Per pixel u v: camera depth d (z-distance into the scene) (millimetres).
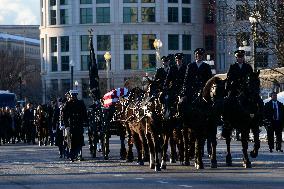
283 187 15883
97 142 28953
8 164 25359
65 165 24094
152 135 20453
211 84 20469
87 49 110312
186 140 21500
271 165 21594
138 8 109000
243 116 20469
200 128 20578
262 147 32219
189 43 109750
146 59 109000
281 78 42312
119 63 108562
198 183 17016
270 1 39312
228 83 20703
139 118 20969
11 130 46594
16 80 106562
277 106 29297
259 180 17391
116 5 109062
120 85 108000
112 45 109062
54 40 113250
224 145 34562
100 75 108438
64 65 112312
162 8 108812
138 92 22906
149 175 19312
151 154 21016
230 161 21672
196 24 109438
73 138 26062
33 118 45250
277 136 29406
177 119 20438
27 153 33031
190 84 20484
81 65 110562
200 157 20828
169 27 108688
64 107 26219
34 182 18281
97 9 109875
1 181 18703
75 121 26125
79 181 18172
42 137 41750
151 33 108875
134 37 109188
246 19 42500
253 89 20578
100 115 27609
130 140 24391
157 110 20141
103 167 22641
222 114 20812
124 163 24109
